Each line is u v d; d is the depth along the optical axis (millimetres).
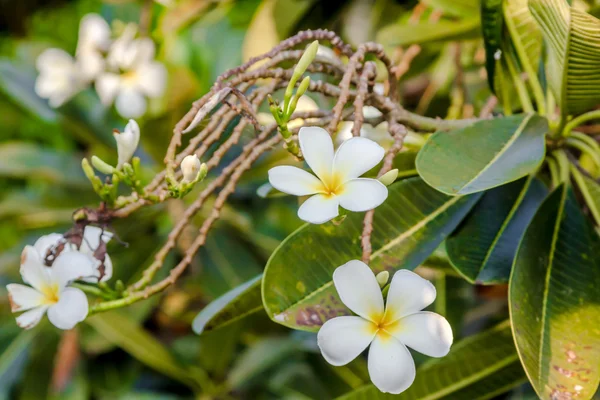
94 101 1905
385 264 1036
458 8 1304
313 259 1016
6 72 1923
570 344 1003
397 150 966
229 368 1815
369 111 1181
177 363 1646
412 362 896
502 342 1124
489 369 1119
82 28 1874
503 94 1156
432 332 900
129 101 1813
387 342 899
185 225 1021
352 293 903
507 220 1083
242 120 993
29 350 1735
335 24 1701
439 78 1552
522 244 1027
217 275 1767
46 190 1928
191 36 1894
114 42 1850
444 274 1303
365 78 977
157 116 1603
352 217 1039
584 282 1040
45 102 1909
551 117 1125
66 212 1900
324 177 915
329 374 1633
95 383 1786
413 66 1567
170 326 1928
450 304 1308
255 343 1707
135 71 1838
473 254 1070
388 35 1299
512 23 1115
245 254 1804
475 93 1466
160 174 1000
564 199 1082
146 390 1813
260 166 1540
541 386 976
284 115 930
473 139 1021
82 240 999
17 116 2256
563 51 1021
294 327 988
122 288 1007
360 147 917
